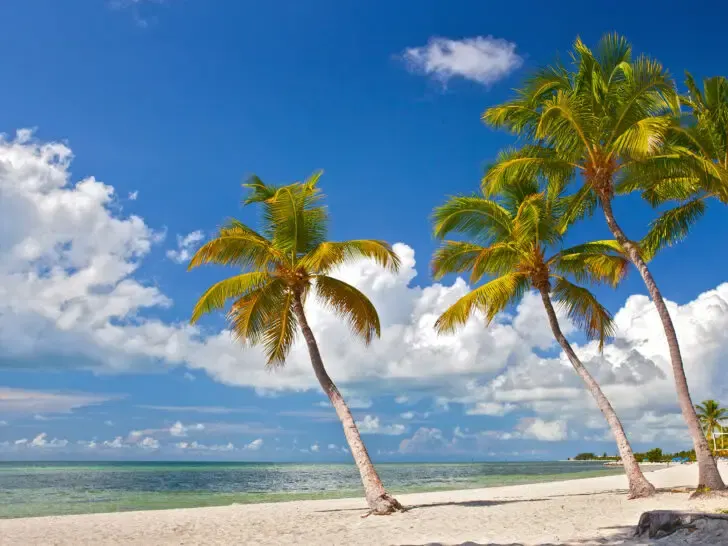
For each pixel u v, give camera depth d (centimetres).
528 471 9306
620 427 1766
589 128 1625
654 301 1595
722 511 1145
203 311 1734
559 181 1780
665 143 1605
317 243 1856
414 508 1748
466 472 9175
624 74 1669
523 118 1797
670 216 1808
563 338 1877
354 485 5216
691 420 1530
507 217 1933
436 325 1906
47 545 1290
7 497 3525
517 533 1188
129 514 1922
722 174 1458
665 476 3550
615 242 1877
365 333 1803
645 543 923
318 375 1736
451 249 1986
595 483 3206
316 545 1182
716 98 1644
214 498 3306
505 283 1864
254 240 1748
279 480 6631
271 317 1800
